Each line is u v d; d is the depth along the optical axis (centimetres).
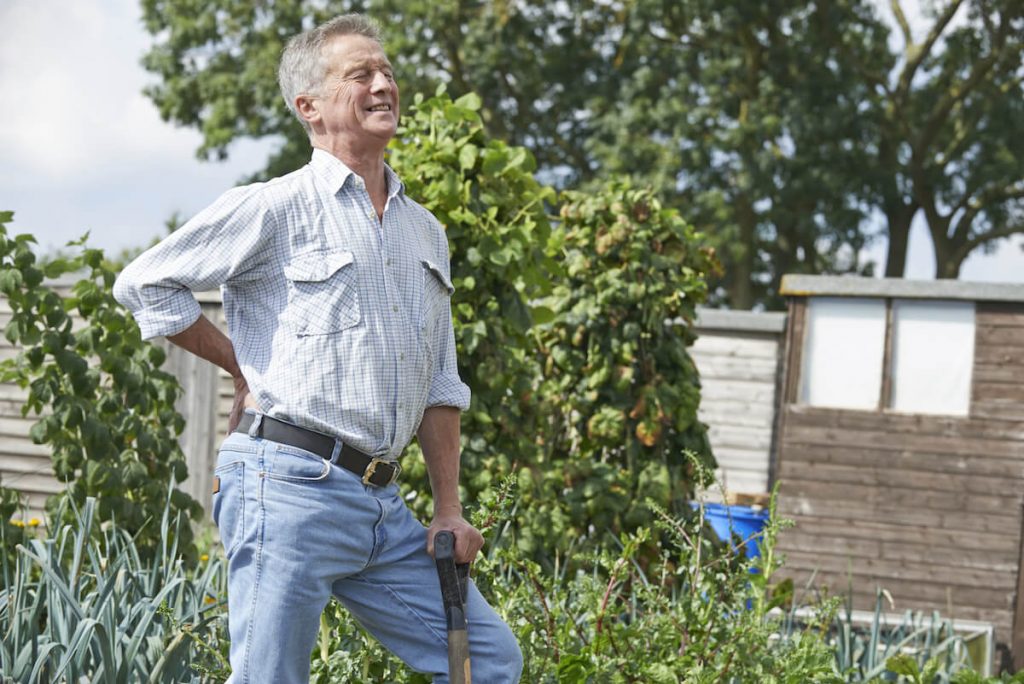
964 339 946
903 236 2333
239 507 264
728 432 1055
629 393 564
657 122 2123
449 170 483
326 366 262
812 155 2166
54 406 514
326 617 350
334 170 273
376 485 271
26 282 510
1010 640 921
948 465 944
